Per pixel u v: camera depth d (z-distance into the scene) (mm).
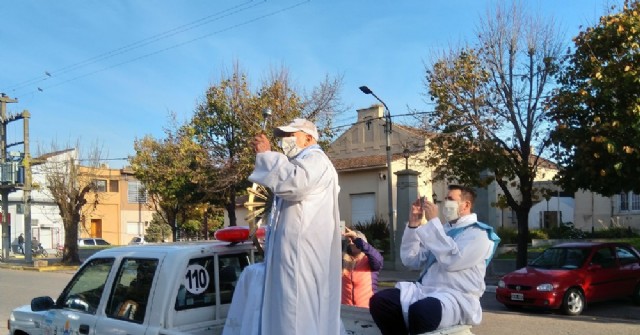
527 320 12016
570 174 15242
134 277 4645
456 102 17391
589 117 14883
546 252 14391
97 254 5105
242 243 4762
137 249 4762
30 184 29953
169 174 26016
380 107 31672
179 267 4371
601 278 13266
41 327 5438
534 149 17031
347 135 33125
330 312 3574
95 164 34438
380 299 3961
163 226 46062
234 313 4094
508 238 26234
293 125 3885
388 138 22438
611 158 13859
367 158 30469
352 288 6434
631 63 13477
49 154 33500
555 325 11430
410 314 3832
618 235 28422
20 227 42875
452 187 4410
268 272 3613
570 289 12680
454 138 17125
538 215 35688
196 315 4441
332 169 3742
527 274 13312
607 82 13539
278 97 22234
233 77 22953
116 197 48656
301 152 3734
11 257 37188
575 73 15477
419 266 4383
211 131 23359
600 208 32625
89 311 4969
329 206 3643
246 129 22109
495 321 11891
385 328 4016
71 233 28703
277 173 3436
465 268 4035
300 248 3504
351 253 6559
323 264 3559
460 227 4227
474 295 4078
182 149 23797
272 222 3686
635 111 13023
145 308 4410
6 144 30828
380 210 28469
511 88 16844
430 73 17891
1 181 29703
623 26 13758
